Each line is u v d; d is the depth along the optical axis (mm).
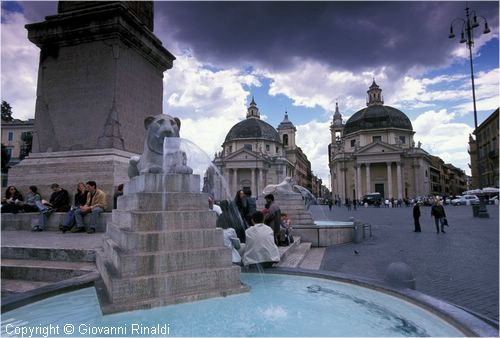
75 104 8047
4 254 4863
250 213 7277
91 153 7676
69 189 7547
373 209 44031
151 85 9188
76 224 6703
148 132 4418
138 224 3477
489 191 43562
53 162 7789
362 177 74062
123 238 3521
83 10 7891
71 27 8000
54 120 8148
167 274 3371
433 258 7781
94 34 7996
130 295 3146
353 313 3150
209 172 7469
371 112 79562
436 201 13484
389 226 17000
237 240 5266
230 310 3201
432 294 4781
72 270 4207
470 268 6609
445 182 108750
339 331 2732
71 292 3518
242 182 79125
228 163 78375
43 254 4734
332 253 8750
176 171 4133
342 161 78312
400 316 3078
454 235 12422
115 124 7766
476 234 12578
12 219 7168
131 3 8656
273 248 4984
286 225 9133
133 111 8398
